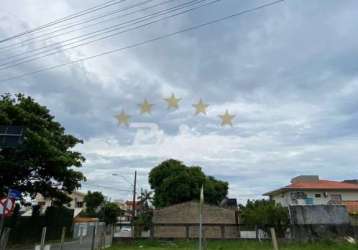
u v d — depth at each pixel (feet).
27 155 78.59
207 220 127.03
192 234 120.47
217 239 90.58
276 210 97.04
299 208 98.22
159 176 166.09
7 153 77.71
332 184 147.74
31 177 87.81
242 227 95.25
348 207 123.95
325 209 98.17
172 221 127.54
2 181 82.07
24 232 91.30
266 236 93.91
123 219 269.23
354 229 84.74
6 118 73.72
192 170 160.56
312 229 86.17
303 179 158.92
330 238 83.76
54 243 91.76
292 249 70.33
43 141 76.89
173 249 75.66
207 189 159.02
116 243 93.30
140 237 95.86
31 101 87.20
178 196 152.35
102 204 224.12
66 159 84.28
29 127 80.53
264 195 164.14
